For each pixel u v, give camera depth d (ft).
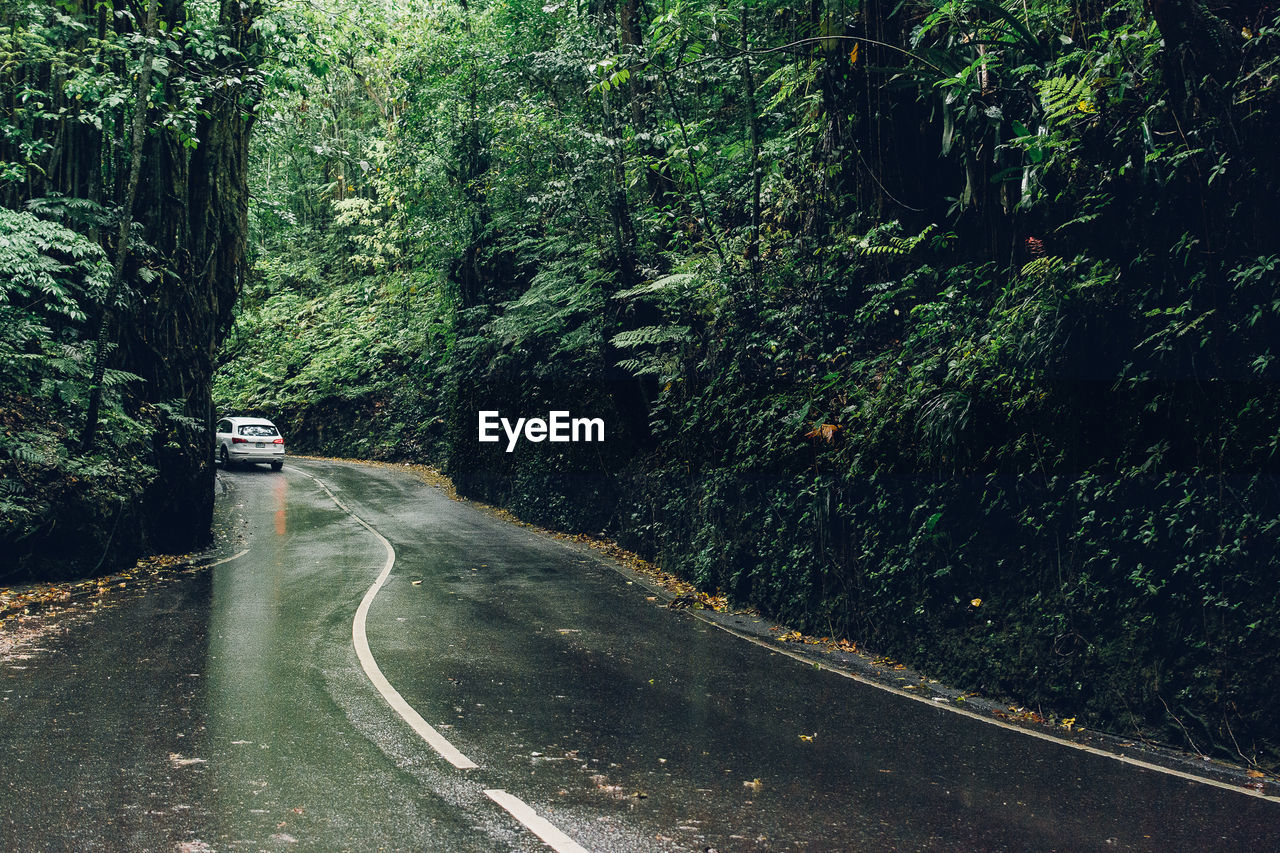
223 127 56.70
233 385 146.92
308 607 35.50
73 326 48.80
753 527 38.11
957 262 34.45
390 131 99.14
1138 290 22.79
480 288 86.58
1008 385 25.40
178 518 53.16
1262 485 18.99
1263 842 14.39
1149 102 23.13
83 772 16.66
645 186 59.72
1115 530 22.00
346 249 154.10
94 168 49.37
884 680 26.48
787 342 39.22
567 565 50.39
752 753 18.83
